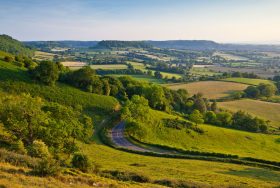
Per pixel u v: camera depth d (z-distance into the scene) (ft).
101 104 417.69
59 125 200.64
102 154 266.36
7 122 200.44
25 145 197.47
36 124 202.69
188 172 219.61
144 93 501.15
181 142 365.81
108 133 352.49
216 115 515.50
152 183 160.86
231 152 345.51
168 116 449.89
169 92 590.96
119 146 315.58
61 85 428.97
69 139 206.90
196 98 633.20
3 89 372.38
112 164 216.54
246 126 499.51
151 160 269.03
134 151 303.48
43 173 121.80
